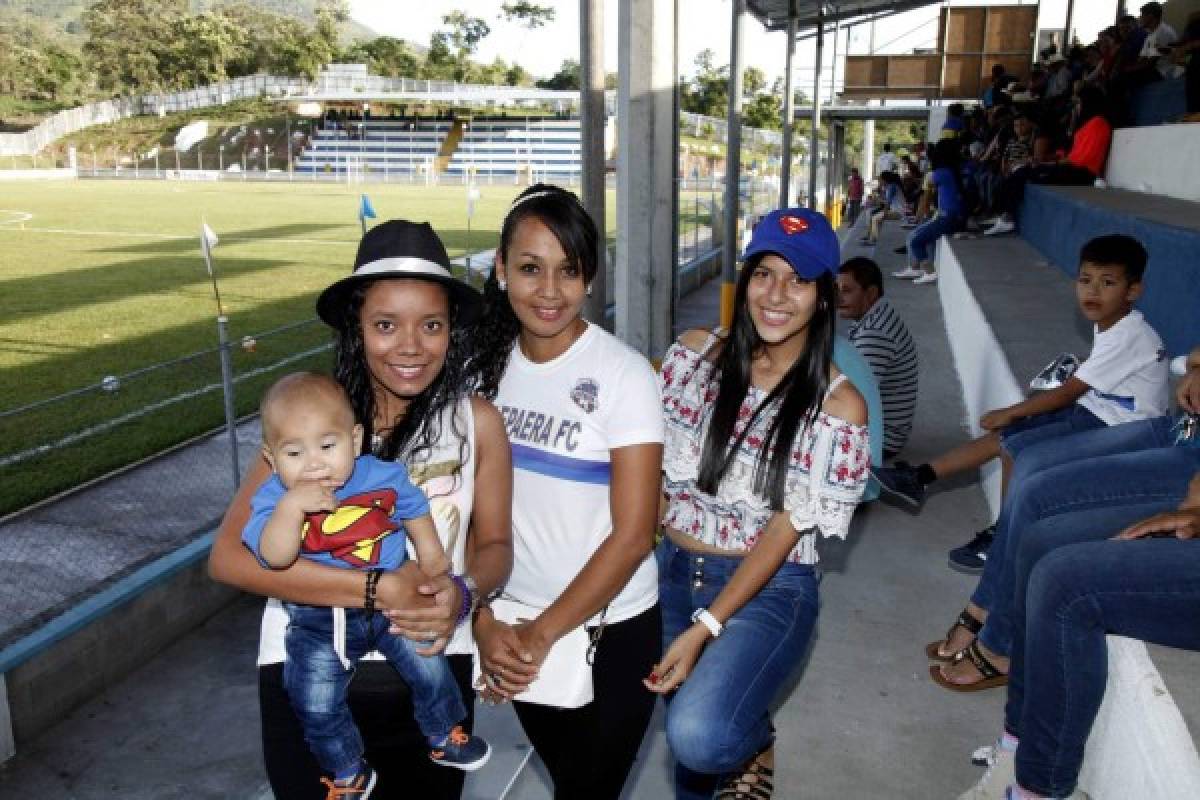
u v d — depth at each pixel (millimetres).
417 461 1966
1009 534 3115
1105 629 2223
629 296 5387
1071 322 6781
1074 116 13375
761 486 2246
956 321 9234
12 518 6285
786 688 3316
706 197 38281
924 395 7418
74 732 4207
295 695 1885
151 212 34375
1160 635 2191
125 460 7391
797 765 2902
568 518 2150
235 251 22422
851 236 21594
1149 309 6000
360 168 75812
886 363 5066
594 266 2064
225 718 4324
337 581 1784
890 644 3627
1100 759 2377
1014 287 8477
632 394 2092
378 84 88812
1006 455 4176
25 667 4086
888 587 4117
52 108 122375
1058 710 2273
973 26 25281
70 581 5414
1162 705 1995
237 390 9328
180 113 92312
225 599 5273
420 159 78438
